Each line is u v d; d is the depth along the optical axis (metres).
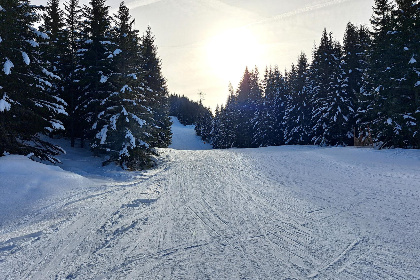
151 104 24.69
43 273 3.95
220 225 5.89
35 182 9.72
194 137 106.12
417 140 20.05
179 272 3.87
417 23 20.16
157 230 5.64
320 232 5.36
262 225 5.84
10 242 5.14
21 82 12.23
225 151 27.80
